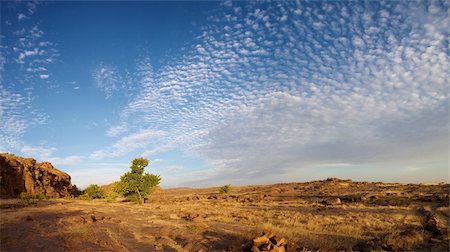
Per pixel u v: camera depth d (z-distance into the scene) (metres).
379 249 15.11
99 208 36.28
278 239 14.66
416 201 40.91
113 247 14.90
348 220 26.31
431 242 16.27
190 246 16.05
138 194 55.12
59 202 45.06
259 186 104.56
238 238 17.25
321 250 14.92
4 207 32.50
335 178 89.56
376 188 67.31
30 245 13.98
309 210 36.81
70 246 14.07
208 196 75.62
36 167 69.75
